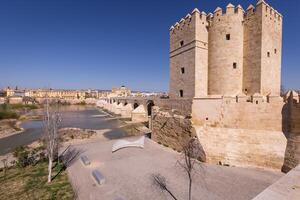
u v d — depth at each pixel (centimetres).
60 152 2692
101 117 7931
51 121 2144
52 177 1830
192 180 1723
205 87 2994
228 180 1703
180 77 3228
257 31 2655
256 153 1977
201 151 2228
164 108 3247
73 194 1503
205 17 2975
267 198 568
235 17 2764
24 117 7219
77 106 15300
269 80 2775
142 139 3108
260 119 2038
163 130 3075
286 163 1809
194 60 2877
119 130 4800
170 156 2444
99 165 2152
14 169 2077
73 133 4175
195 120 2470
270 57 2778
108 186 1644
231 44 2780
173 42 3438
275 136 1936
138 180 1753
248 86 2780
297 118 1792
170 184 1661
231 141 2134
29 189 1586
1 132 4484
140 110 5816
